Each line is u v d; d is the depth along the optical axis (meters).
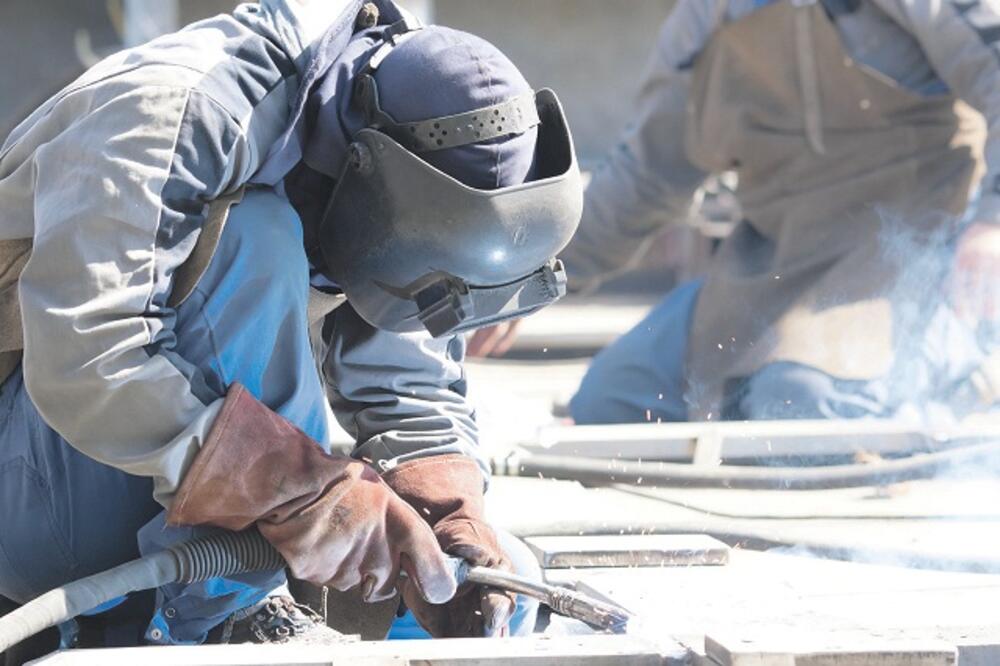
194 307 5.91
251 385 6.05
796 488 10.19
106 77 5.80
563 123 6.25
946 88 12.31
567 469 10.17
